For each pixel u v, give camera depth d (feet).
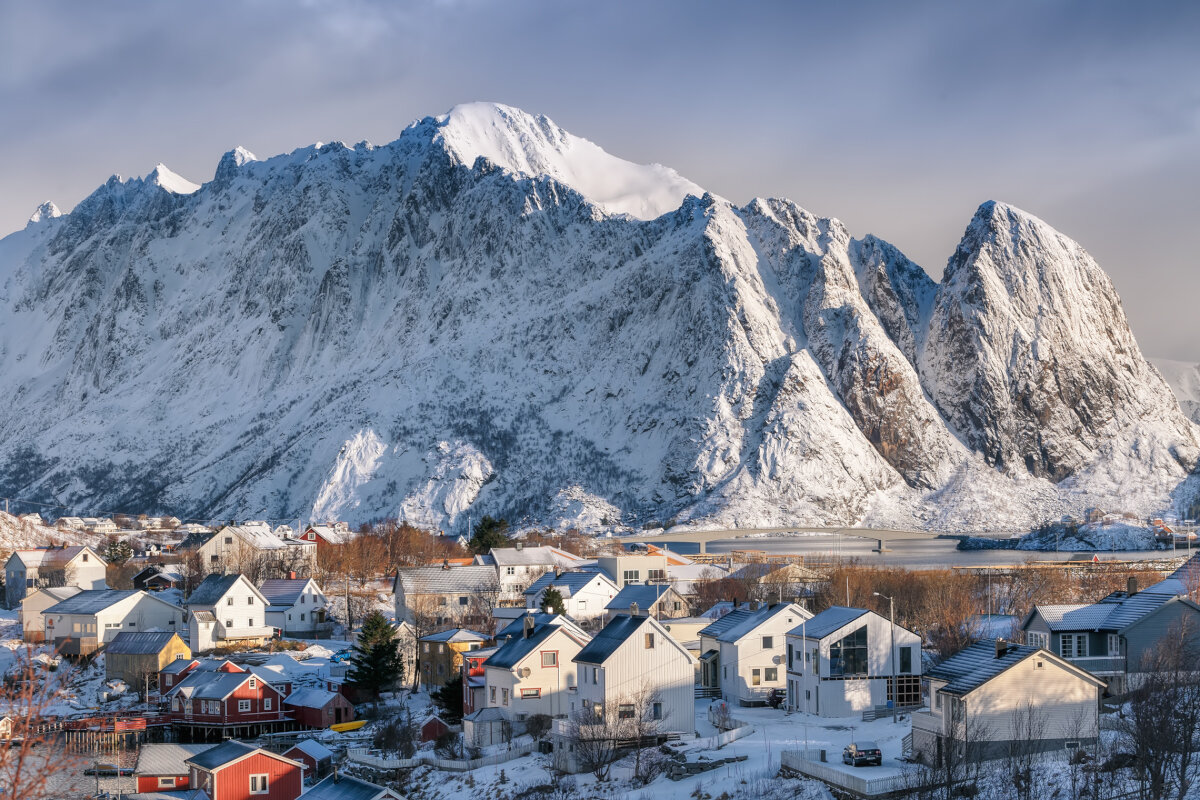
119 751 385.70
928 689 329.72
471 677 393.09
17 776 133.28
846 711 353.92
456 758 346.95
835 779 265.75
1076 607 358.43
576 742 316.81
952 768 255.29
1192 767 250.78
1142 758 239.71
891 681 358.43
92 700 476.54
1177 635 323.57
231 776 324.19
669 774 298.15
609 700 332.39
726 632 401.29
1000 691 270.26
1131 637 333.42
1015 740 265.34
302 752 353.51
